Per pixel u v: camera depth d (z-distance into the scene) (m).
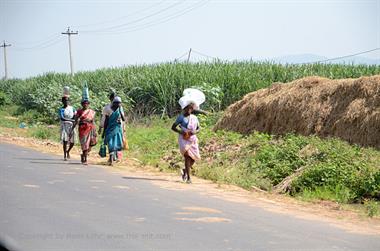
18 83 104.00
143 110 56.47
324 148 24.98
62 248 11.21
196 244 12.06
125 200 17.08
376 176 21.53
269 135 31.97
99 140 39.97
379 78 27.94
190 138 22.73
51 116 63.75
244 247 12.09
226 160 27.92
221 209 16.78
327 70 56.12
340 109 28.56
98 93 64.06
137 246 11.60
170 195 18.80
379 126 26.19
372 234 15.00
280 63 59.53
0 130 51.69
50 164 26.22
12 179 20.16
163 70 59.44
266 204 18.98
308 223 15.88
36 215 14.09
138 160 30.20
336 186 21.75
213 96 51.53
